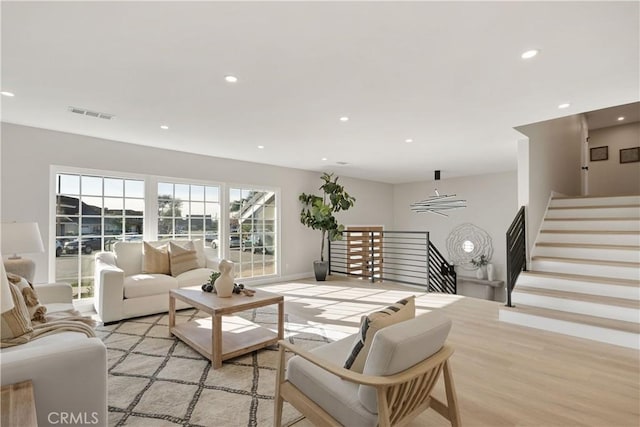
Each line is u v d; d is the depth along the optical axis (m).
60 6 1.60
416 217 8.61
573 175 5.92
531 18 1.71
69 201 4.04
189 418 1.91
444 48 2.02
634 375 2.41
